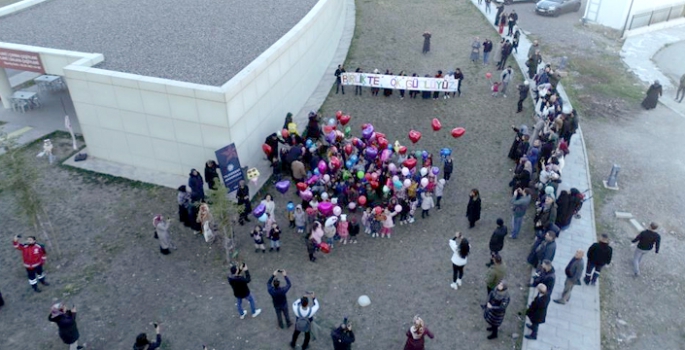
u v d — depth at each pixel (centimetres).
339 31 3306
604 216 1853
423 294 1519
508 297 1295
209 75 1953
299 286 1542
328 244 1681
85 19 2573
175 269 1609
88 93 1945
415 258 1653
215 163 1834
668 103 2738
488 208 1869
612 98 2739
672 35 3706
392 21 3606
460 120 2436
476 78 2814
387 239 1733
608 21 3700
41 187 1952
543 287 1259
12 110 2505
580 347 1350
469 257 1645
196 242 1712
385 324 1423
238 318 1441
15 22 2522
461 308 1471
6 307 1469
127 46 2225
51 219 1795
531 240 1719
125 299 1502
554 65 3062
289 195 1930
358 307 1474
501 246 1554
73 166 2072
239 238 1728
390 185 1792
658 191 2009
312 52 2600
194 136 1908
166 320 1437
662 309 1495
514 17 3241
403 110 2523
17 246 1466
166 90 1825
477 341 1371
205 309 1471
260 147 2117
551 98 2269
